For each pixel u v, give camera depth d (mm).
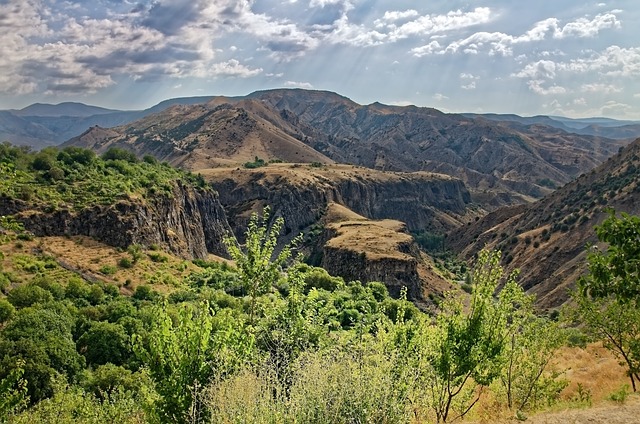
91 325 48562
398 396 10477
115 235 89375
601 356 30328
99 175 106375
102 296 63906
